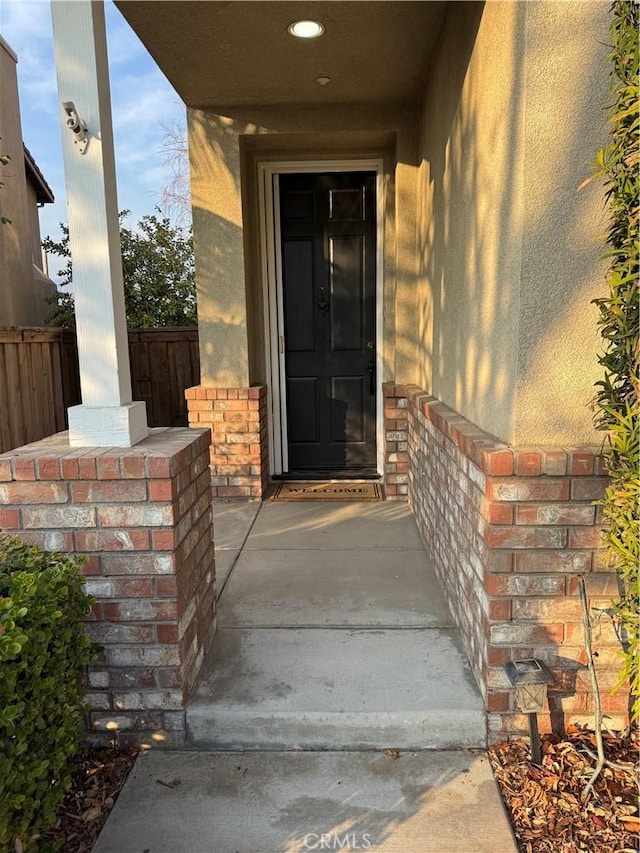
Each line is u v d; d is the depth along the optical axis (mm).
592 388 1906
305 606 2807
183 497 2104
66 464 1960
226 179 4199
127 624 2025
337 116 4098
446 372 3059
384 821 1717
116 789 1881
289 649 2434
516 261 1887
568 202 1831
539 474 1883
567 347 1891
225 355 4398
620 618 1684
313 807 1780
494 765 1928
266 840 1665
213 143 4160
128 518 1979
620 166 1591
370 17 2926
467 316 2539
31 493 1979
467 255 2531
